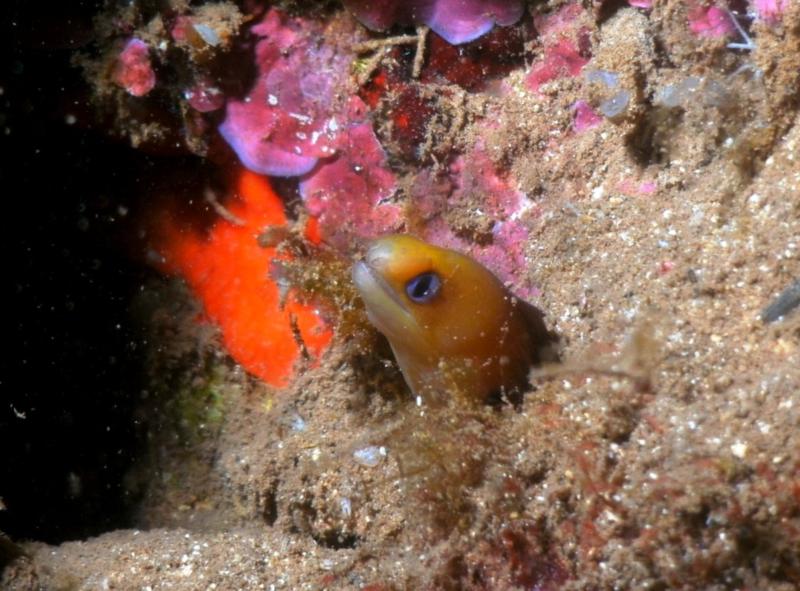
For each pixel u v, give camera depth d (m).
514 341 0.23
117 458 0.27
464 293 0.23
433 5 0.24
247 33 0.24
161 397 0.26
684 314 0.22
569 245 0.24
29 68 0.24
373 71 0.24
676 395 0.22
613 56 0.24
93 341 0.26
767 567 0.21
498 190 0.24
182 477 0.27
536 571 0.22
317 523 0.24
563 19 0.24
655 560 0.21
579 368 0.22
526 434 0.22
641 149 0.24
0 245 0.26
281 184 0.25
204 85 0.24
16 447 0.26
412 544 0.23
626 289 0.23
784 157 0.22
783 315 0.22
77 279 0.26
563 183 0.24
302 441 0.25
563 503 0.22
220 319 0.26
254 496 0.25
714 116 0.23
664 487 0.21
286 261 0.25
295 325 0.25
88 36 0.24
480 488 0.22
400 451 0.23
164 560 0.23
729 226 0.23
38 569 0.23
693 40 0.23
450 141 0.25
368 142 0.25
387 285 0.22
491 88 0.25
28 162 0.25
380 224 0.25
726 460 0.21
